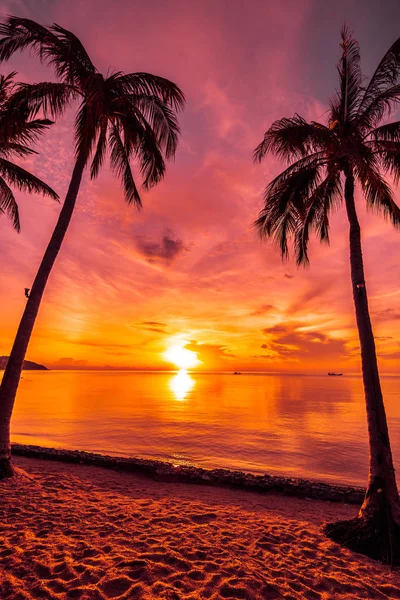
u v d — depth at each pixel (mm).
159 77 8445
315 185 7566
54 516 5652
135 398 45469
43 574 3818
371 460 5859
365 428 22281
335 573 4441
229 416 27781
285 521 6289
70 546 4551
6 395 7672
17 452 10523
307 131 6688
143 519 5840
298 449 16328
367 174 5672
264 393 59312
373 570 4613
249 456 14922
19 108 8078
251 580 4008
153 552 4527
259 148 7750
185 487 8312
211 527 5680
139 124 8898
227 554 4664
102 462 9633
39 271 8141
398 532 5152
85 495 7043
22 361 7902
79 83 8508
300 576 4266
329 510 7191
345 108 7043
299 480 8602
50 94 8000
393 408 37438
